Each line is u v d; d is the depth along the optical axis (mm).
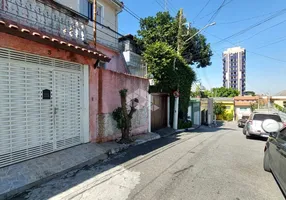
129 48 15180
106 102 7457
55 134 5453
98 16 11836
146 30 17484
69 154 5441
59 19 5812
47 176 4215
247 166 5449
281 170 3666
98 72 7059
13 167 4270
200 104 22969
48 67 5242
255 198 3572
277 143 4207
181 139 9898
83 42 6605
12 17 4688
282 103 34531
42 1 5301
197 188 3934
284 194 3584
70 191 3713
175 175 4613
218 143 9039
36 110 4945
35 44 4816
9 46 4293
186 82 15695
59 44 4887
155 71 12031
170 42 16750
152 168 5090
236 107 34250
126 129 7762
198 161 5801
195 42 20047
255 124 10781
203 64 21953
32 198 3439
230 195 3664
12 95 4426
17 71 4527
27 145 4730
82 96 6379
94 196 3521
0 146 4207
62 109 5668
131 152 6750
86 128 6484
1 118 4223
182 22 15352
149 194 3631
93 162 5547
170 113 14609
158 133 11430
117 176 4488
